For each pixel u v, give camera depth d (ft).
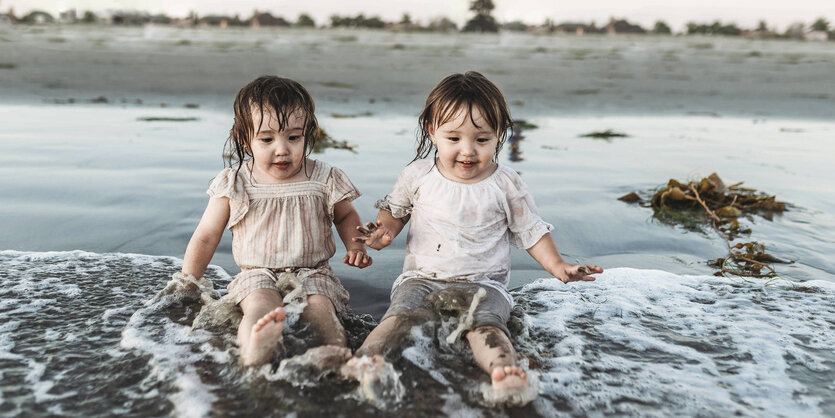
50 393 6.46
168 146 19.77
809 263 11.44
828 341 8.18
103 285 9.55
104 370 6.95
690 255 11.88
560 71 49.57
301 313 8.22
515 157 19.86
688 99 36.81
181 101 29.89
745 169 19.03
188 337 7.81
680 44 101.14
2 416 6.02
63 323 8.16
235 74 40.57
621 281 10.38
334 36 98.43
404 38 96.37
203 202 14.03
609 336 8.29
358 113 27.86
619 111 31.73
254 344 6.88
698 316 9.01
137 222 12.64
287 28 137.39
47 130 21.61
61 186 14.84
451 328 8.10
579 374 7.18
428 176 9.52
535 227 9.41
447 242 9.14
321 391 6.55
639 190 16.21
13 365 7.00
